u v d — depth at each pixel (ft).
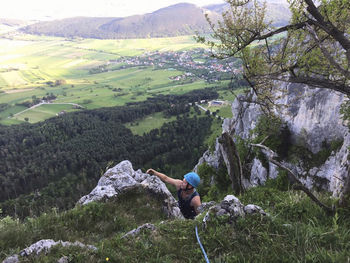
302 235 13.15
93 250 13.67
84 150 529.86
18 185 429.38
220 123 555.69
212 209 15.49
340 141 48.49
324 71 22.27
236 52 25.12
